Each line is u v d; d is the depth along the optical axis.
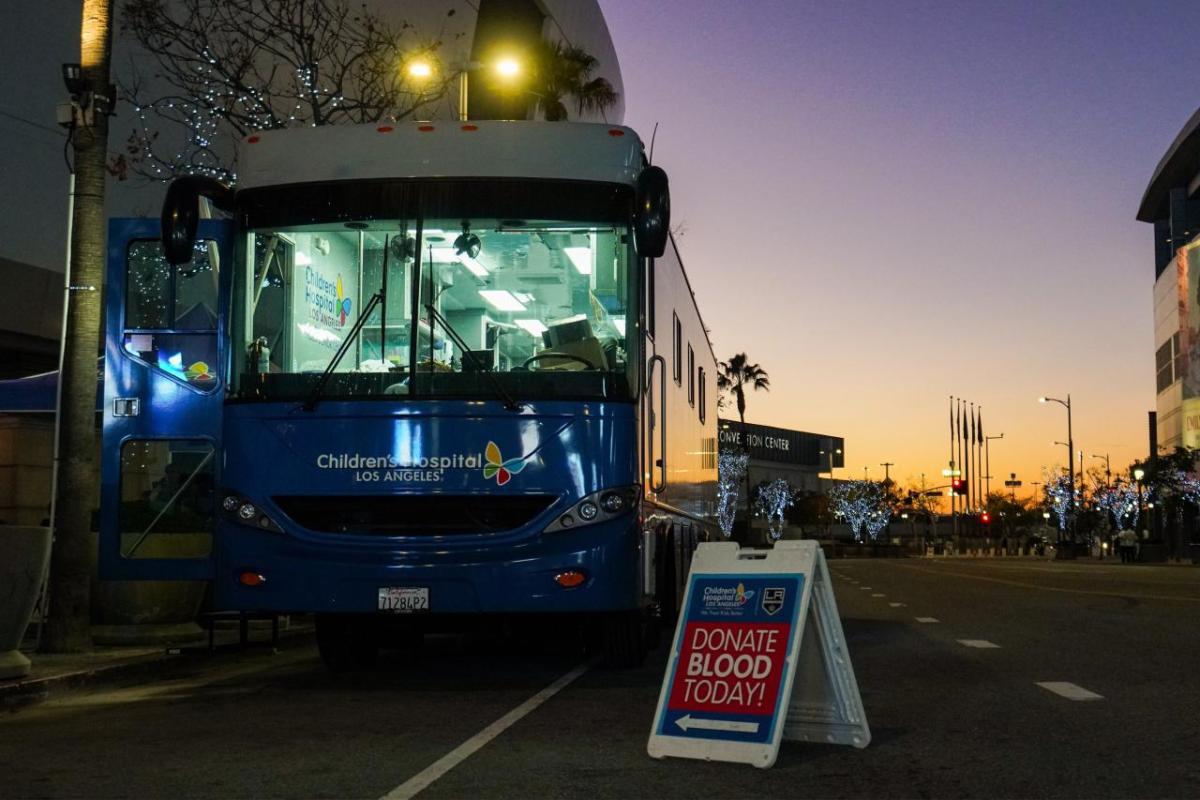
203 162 28.50
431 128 9.84
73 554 11.89
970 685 9.47
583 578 9.16
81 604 11.91
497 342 9.45
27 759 6.85
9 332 26.69
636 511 9.37
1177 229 99.88
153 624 12.86
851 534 155.38
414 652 12.91
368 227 9.65
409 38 35.34
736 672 6.52
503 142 9.80
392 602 9.15
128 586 12.73
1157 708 8.25
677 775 6.10
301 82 23.02
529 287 9.54
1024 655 11.68
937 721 7.71
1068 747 6.81
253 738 7.42
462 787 5.84
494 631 11.22
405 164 9.74
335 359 9.34
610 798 5.59
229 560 9.38
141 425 10.37
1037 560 73.69
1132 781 5.92
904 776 6.04
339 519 9.31
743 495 82.31
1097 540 83.56
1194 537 81.38
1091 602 20.30
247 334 9.62
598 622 10.68
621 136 9.91
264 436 9.39
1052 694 8.94
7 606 9.78
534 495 9.20
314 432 9.33
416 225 9.62
